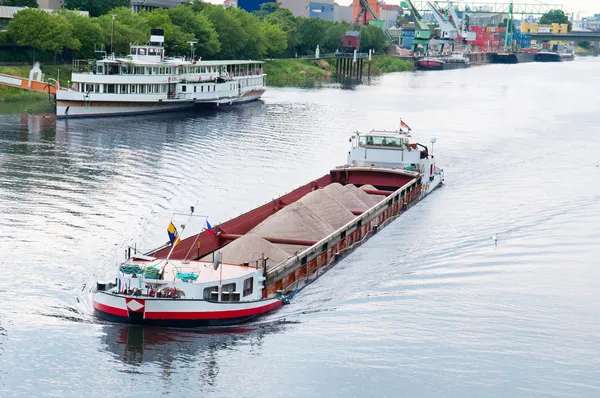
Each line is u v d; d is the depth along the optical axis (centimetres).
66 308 6706
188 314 6372
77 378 5712
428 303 7231
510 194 11869
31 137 15488
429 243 9125
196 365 5953
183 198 10694
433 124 19588
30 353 5994
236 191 11238
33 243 8288
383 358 6166
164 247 7269
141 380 5731
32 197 10275
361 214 9094
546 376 5988
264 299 6812
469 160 14788
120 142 15325
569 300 7400
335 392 5669
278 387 5706
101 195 10588
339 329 6625
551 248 8944
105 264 7762
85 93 18875
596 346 6475
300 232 8262
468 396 5684
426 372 5984
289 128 18012
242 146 15188
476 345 6431
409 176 11412
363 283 7712
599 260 8538
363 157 12044
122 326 6406
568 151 15925
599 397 5731
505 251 8806
